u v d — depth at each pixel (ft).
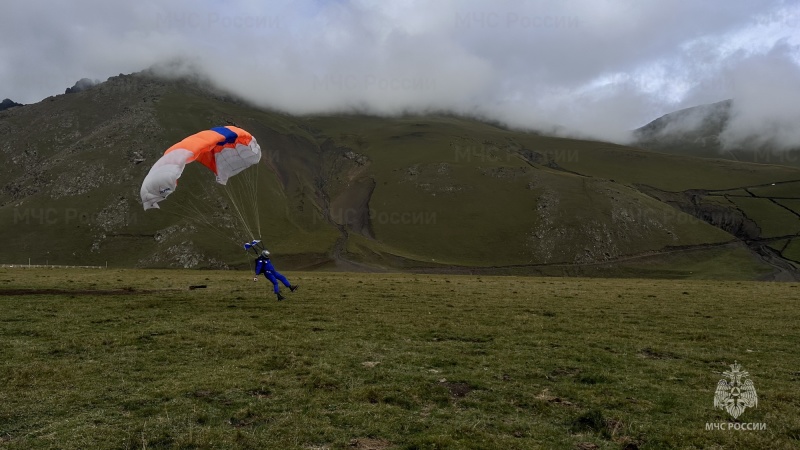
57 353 54.80
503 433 35.94
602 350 59.62
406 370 49.67
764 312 92.68
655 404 41.42
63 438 33.50
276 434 34.42
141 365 50.16
